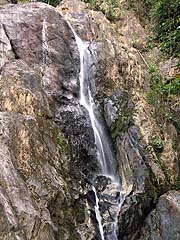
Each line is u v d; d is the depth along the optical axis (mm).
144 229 6789
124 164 7406
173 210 6535
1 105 5496
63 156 6004
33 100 5883
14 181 4277
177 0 10484
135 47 11172
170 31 10812
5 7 8594
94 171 7156
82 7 11703
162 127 8344
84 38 9469
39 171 5043
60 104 7316
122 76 8859
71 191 5828
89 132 7371
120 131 7801
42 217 4500
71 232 5312
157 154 7836
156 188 7195
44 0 13766
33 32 7906
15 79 6102
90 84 8297
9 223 3736
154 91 9047
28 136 5125
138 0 12680
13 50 7504
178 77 9258
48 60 7793
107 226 6316
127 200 6723
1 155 4398
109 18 11914
